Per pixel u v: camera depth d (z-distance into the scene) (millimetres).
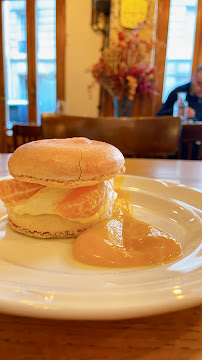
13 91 1213
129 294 116
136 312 110
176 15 1063
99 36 1073
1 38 1140
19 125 584
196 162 397
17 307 110
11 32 1138
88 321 125
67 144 198
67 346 114
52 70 1154
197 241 181
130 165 371
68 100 1159
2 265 153
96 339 117
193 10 1062
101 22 1043
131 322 125
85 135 454
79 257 167
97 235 176
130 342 116
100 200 196
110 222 193
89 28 1067
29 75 1167
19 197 199
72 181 181
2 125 1235
